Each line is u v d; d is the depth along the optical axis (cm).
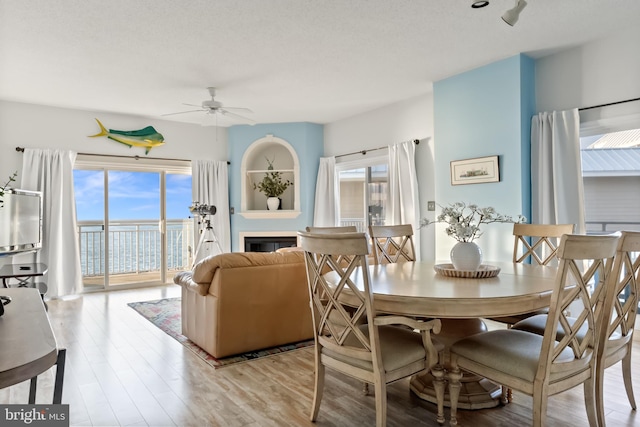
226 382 270
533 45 369
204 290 321
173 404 238
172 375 281
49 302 509
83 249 584
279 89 485
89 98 509
